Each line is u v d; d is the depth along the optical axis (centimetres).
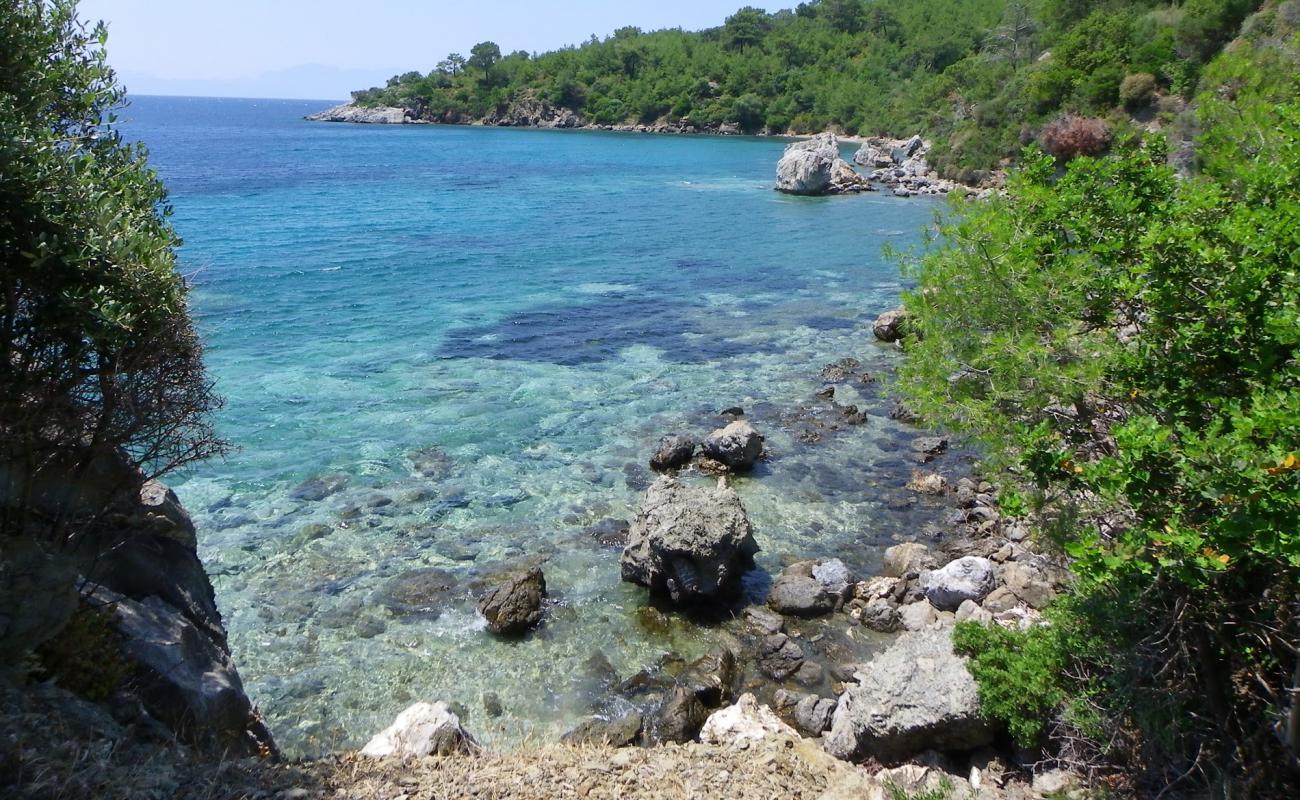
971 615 1315
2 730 623
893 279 3888
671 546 1391
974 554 1564
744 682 1258
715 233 5022
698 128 15838
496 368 2594
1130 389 842
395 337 2884
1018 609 1317
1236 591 770
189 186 6650
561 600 1426
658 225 5288
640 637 1341
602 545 1603
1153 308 825
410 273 3866
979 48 13538
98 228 668
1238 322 750
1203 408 779
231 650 1261
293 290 3481
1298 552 589
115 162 804
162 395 757
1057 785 882
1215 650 833
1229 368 783
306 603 1387
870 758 1034
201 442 855
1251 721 805
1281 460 599
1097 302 924
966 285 1001
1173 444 714
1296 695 705
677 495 1489
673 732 1109
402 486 1805
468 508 1725
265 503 1709
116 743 685
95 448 734
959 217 1135
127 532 880
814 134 14600
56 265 647
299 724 1120
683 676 1242
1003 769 965
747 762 899
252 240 4503
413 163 9281
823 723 1139
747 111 15325
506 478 1862
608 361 2691
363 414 2194
